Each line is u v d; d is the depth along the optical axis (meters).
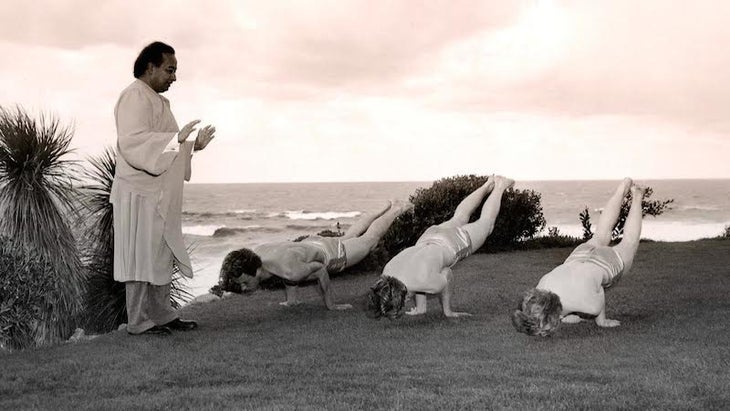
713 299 7.64
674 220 65.75
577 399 3.96
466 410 3.78
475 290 8.91
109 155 9.05
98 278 8.98
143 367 5.09
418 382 4.45
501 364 4.93
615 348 5.35
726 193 123.50
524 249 15.88
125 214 6.60
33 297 6.78
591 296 5.85
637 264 11.05
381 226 8.45
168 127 7.01
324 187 170.00
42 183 8.01
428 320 6.83
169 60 6.91
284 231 59.69
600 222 6.77
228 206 90.62
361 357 5.29
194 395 4.18
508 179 7.54
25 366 5.21
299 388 4.34
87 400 4.16
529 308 5.39
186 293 9.68
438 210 13.73
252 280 6.99
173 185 6.87
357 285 9.99
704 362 4.80
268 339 6.13
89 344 6.19
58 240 7.98
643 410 3.74
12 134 7.91
